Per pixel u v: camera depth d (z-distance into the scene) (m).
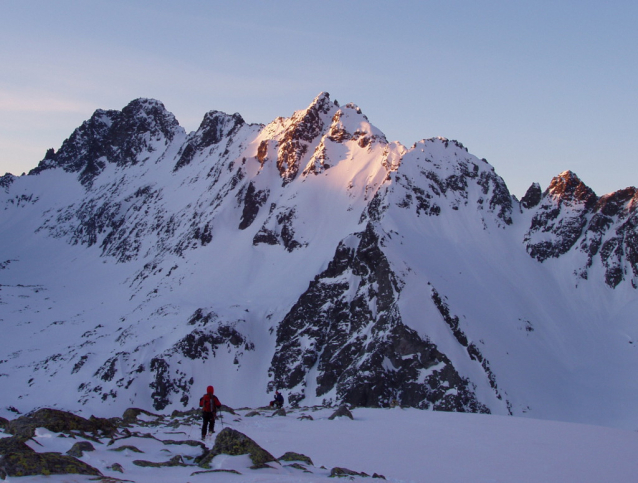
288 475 19.12
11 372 130.75
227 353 118.25
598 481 24.12
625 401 87.69
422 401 87.31
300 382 107.19
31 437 21.73
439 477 22.97
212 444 24.95
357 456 26.06
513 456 27.78
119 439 22.89
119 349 127.06
